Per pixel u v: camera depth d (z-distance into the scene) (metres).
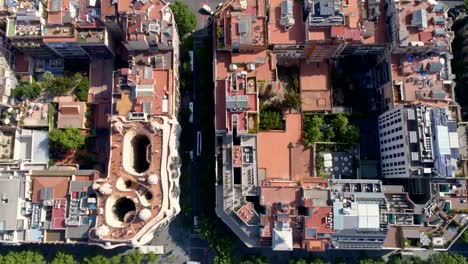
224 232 121.56
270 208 111.94
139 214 103.62
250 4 116.12
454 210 112.44
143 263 124.25
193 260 125.00
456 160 108.12
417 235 112.38
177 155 117.31
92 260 118.25
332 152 127.19
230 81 114.19
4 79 120.31
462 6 131.38
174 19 124.81
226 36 115.12
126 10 114.50
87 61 132.00
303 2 118.88
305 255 124.06
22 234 111.88
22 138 123.94
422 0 114.38
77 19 117.88
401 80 117.38
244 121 114.06
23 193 112.12
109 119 116.00
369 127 130.62
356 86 132.38
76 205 110.69
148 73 113.00
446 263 116.88
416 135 108.56
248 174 116.81
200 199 127.38
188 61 130.38
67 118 123.81
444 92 114.44
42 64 131.00
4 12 117.94
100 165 125.06
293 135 123.75
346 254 124.62
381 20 119.94
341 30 113.00
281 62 129.88
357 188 114.06
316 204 110.06
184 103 130.75
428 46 113.81
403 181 125.19
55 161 123.94
